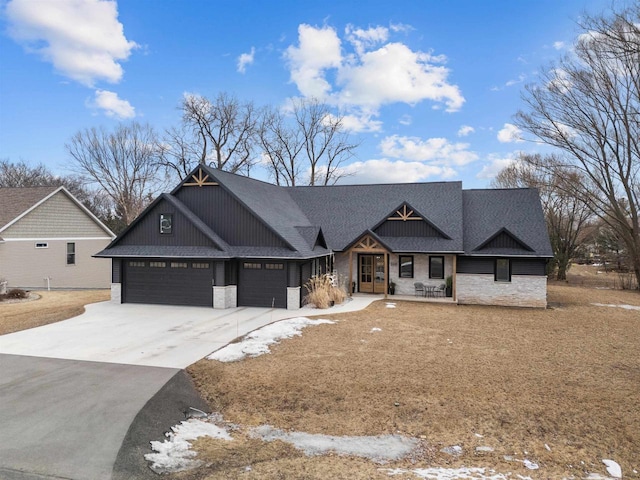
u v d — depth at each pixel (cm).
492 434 802
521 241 2208
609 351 1330
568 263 3941
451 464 696
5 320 1670
